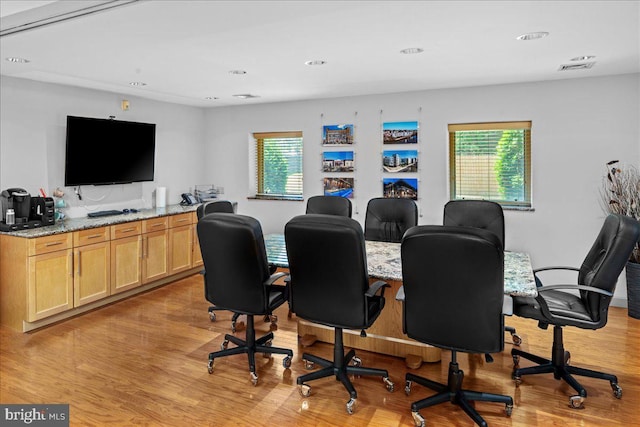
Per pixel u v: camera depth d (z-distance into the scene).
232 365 2.91
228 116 5.91
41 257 3.48
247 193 5.85
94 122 4.36
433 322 2.12
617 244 2.30
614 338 3.30
